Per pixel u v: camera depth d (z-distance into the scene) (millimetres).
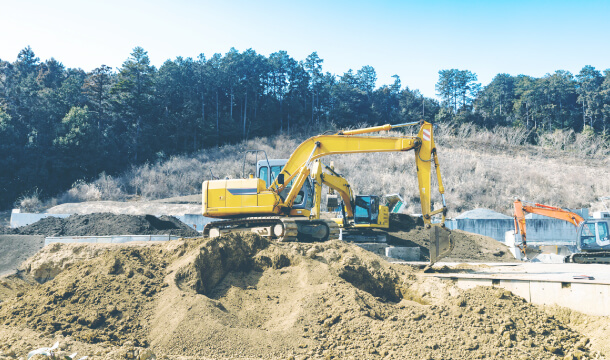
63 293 10391
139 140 63688
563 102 94062
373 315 10727
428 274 14211
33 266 16734
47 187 53969
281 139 74062
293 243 13188
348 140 15914
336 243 13414
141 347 9195
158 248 12727
